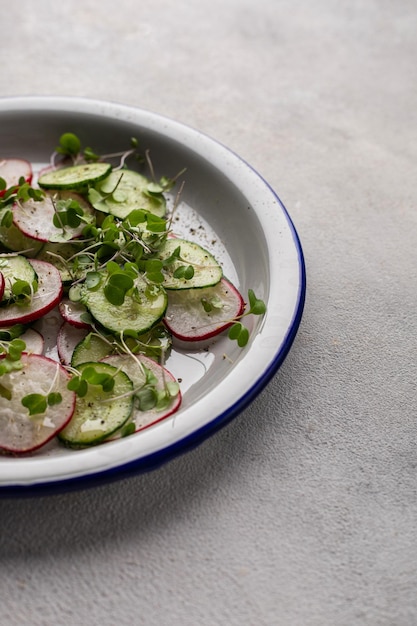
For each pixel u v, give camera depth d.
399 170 0.52
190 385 0.39
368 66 0.59
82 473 0.34
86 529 0.35
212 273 0.41
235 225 0.44
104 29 0.61
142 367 0.38
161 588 0.34
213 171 0.45
